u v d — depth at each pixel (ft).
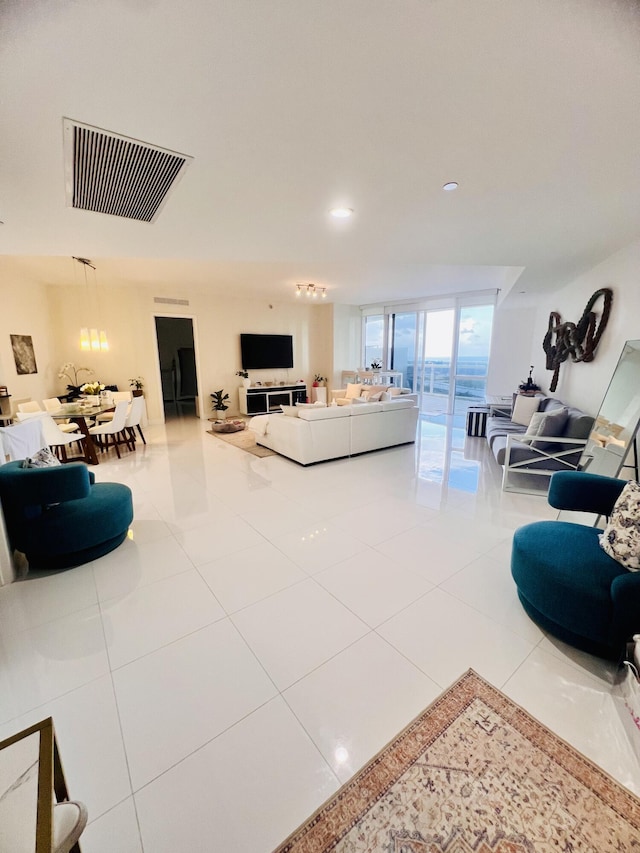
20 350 17.37
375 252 10.93
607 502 6.78
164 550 8.50
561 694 4.85
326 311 30.17
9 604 6.67
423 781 3.88
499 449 13.16
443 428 22.15
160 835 3.48
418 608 6.50
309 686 5.01
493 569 7.68
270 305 27.68
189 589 7.07
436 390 27.76
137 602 6.71
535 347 20.98
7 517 7.42
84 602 6.72
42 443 11.17
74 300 20.72
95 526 7.84
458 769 3.99
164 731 4.42
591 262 12.42
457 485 12.67
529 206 7.46
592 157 5.56
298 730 4.42
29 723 4.50
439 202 7.23
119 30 3.18
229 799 3.75
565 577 5.43
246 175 5.96
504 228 8.80
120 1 2.93
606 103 4.29
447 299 25.95
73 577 7.47
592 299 12.56
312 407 16.02
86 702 4.79
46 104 4.12
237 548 8.57
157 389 23.22
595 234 9.43
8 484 7.27
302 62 3.62
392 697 4.83
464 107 4.36
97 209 7.15
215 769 4.02
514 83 3.95
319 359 31.27
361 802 3.71
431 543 8.75
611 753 4.14
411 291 24.54
